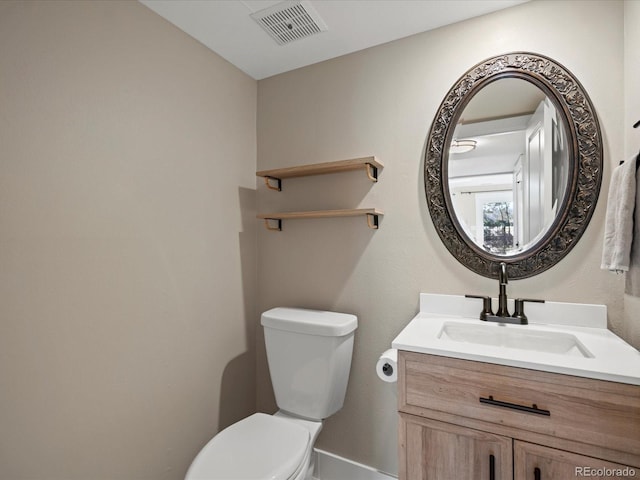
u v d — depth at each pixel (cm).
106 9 131
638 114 119
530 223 146
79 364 121
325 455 186
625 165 110
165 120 154
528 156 146
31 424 108
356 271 182
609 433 93
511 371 104
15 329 105
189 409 164
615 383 93
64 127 117
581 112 136
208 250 176
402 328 170
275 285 205
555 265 142
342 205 186
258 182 210
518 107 148
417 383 117
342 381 166
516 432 103
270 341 172
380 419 175
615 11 133
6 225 103
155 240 148
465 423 110
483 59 154
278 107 206
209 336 176
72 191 119
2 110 102
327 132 191
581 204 136
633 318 122
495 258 150
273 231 206
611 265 110
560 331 130
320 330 158
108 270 130
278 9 149
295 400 166
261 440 135
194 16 153
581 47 137
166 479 151
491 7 150
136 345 140
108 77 131
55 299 114
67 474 117
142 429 142
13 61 104
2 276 102
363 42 175
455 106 158
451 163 160
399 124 172
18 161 105
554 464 99
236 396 194
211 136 179
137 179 141
